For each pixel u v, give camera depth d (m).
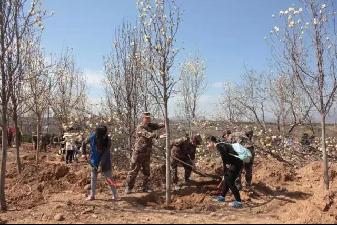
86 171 13.34
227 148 10.50
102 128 10.29
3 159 9.80
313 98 11.12
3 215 9.29
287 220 8.97
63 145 23.14
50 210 9.41
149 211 9.70
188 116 22.97
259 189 12.09
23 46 11.17
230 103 30.75
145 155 10.97
